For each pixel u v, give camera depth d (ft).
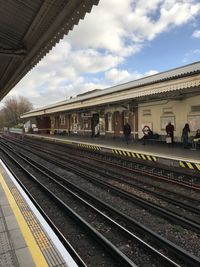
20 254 11.55
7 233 13.61
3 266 10.68
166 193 29.68
